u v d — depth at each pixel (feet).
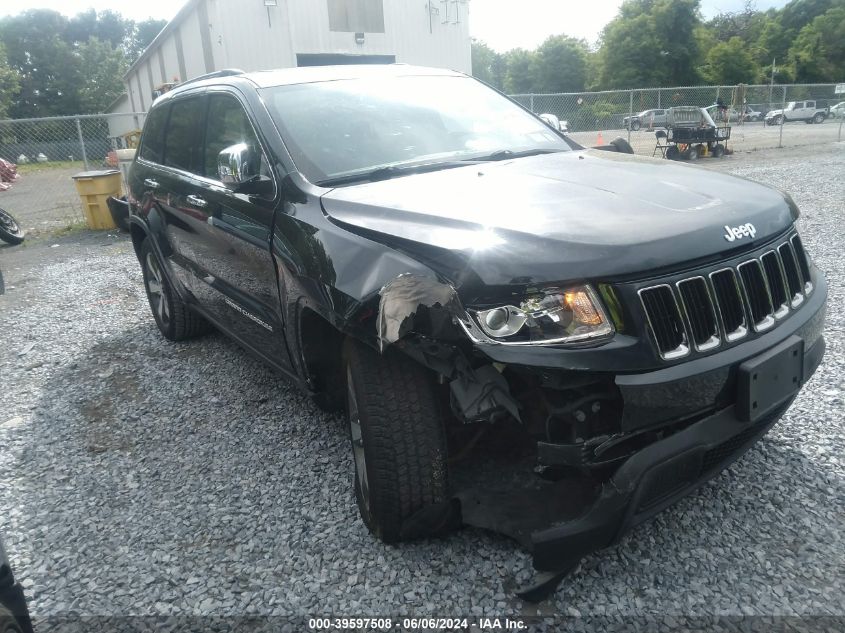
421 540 9.31
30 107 228.43
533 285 7.26
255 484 11.22
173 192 15.20
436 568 8.78
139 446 12.96
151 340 19.45
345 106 12.40
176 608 8.54
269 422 13.44
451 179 10.32
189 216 14.25
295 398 14.49
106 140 68.13
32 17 231.71
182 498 11.02
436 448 8.49
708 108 71.92
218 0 58.65
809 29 248.32
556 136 13.70
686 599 7.98
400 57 67.67
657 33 230.89
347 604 8.32
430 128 12.49
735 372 7.83
